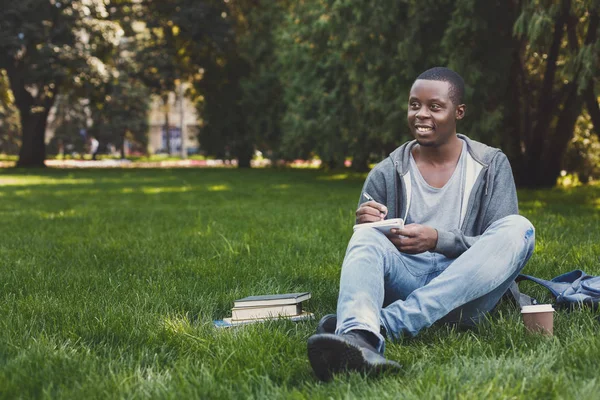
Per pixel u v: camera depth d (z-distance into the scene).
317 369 2.70
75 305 4.20
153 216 10.55
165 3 33.47
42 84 33.00
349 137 22.38
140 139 58.06
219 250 6.68
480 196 3.44
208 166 40.50
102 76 31.47
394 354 2.97
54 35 30.84
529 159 17.55
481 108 13.65
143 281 5.06
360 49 15.27
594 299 3.66
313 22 19.95
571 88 16.12
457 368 2.68
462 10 12.73
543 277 4.89
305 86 24.27
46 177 26.53
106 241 7.62
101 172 31.34
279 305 3.74
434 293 3.08
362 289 2.93
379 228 3.21
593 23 11.51
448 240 3.22
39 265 5.95
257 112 33.09
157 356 3.08
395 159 3.52
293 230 8.11
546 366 2.66
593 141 18.91
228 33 32.53
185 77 36.00
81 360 3.01
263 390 2.60
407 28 14.00
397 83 14.85
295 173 28.22
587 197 14.10
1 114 57.25
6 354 3.14
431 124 3.37
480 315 3.33
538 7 10.56
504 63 13.44
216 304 4.25
